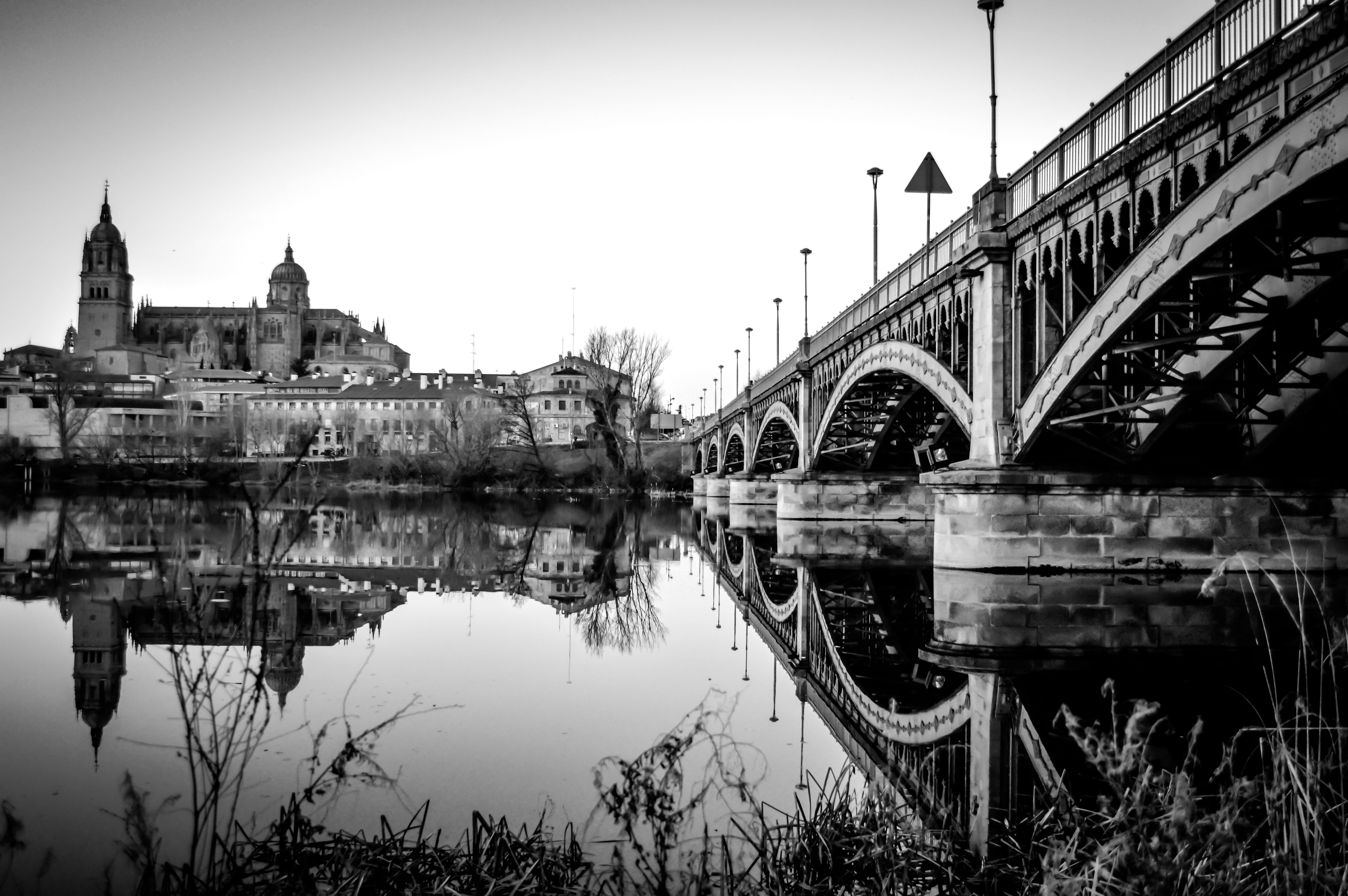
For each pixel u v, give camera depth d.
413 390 148.25
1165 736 9.74
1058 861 5.45
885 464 47.53
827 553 34.06
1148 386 20.53
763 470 75.69
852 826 6.70
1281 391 21.08
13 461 94.38
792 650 15.83
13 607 17.84
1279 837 5.51
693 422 133.88
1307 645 5.89
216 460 98.62
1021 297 22.19
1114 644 15.38
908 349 28.84
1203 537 21.62
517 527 49.91
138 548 30.56
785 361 54.19
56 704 10.42
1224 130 14.55
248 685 11.21
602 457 98.94
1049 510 21.77
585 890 5.64
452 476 99.38
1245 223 13.55
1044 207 20.05
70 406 117.31
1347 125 11.61
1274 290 19.20
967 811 7.52
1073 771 8.83
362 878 5.65
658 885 5.72
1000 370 22.38
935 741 9.93
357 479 101.19
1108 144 18.27
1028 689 12.30
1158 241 15.77
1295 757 5.69
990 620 17.62
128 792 5.62
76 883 5.93
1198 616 17.78
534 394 144.38
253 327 194.75
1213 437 22.84
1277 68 13.18
